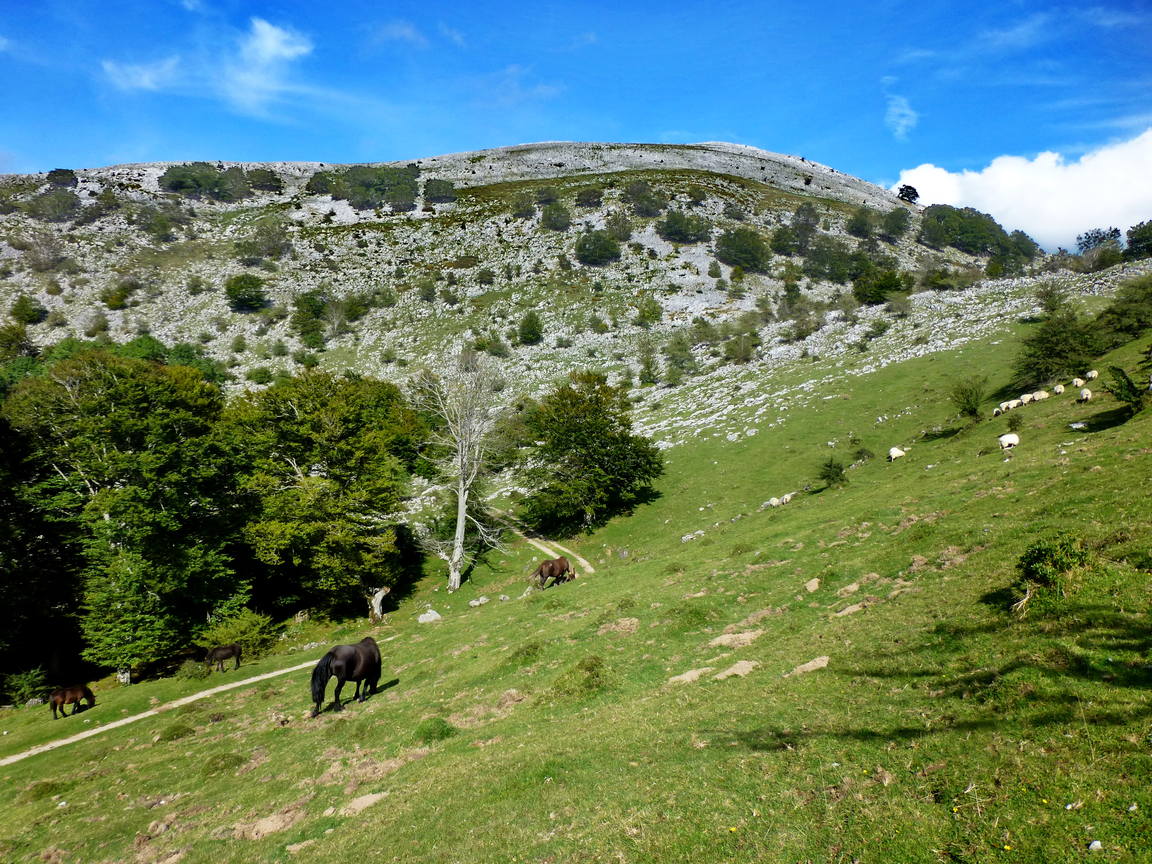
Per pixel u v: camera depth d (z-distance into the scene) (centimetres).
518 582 5219
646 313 13625
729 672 1836
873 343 9106
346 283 15938
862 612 1973
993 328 7738
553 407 6350
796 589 2459
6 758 2856
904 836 827
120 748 2695
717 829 976
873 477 4575
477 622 3691
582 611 3145
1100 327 5459
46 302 13788
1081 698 981
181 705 3284
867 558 2455
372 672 2678
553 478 6253
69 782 2309
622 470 6062
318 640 4509
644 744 1436
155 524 4106
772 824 948
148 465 4084
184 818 1783
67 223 16962
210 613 4422
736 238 16100
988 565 1852
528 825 1182
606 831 1066
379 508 5112
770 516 4428
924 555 2247
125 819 1845
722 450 6938
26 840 1848
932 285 12100
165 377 4881
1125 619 1173
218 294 14988
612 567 4722
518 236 17925
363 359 12962
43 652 4469
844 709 1291
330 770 1906
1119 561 1416
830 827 899
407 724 2177
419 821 1338
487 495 7569
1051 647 1170
